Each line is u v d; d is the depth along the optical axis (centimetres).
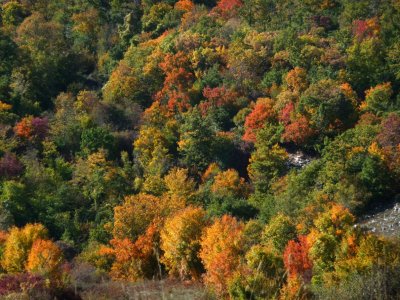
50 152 9888
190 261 5534
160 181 8788
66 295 3111
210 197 8344
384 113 9588
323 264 4453
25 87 11819
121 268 5841
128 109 11500
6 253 5862
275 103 10444
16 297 2930
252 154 9175
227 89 11106
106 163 9538
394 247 3747
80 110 11356
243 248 4919
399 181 7662
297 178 7950
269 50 11888
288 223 5712
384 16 12106
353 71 10906
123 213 6850
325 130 9600
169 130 10488
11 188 8194
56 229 7894
